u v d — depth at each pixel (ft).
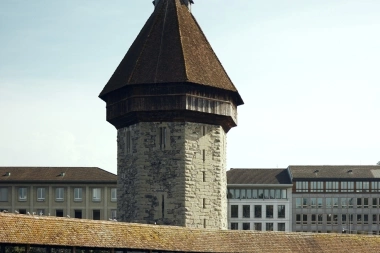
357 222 421.59
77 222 163.22
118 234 167.43
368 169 431.84
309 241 193.06
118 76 219.82
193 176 209.15
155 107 208.23
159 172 209.15
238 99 227.81
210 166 213.05
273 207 416.26
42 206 369.71
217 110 214.07
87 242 159.74
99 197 371.15
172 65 210.18
